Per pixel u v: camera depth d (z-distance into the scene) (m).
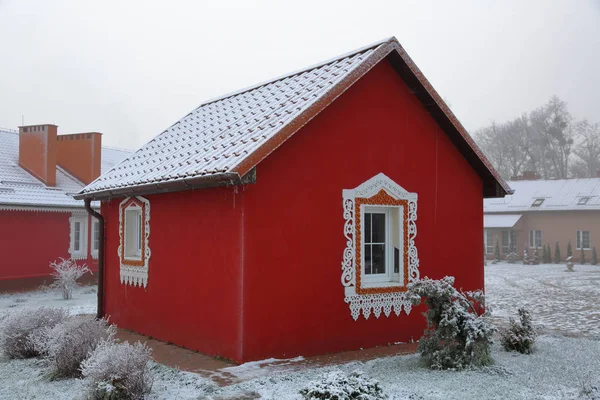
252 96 12.88
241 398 6.86
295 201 9.14
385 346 10.09
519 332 9.62
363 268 9.99
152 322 10.95
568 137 69.88
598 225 42.59
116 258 12.54
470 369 8.12
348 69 9.81
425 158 11.16
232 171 7.95
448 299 8.37
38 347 9.28
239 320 8.52
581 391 7.02
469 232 11.85
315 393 5.84
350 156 9.95
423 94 10.91
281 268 8.91
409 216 10.74
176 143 12.32
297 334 9.04
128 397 6.72
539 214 45.09
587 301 18.81
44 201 22.48
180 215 10.19
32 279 22.03
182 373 8.00
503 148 73.56
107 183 12.02
